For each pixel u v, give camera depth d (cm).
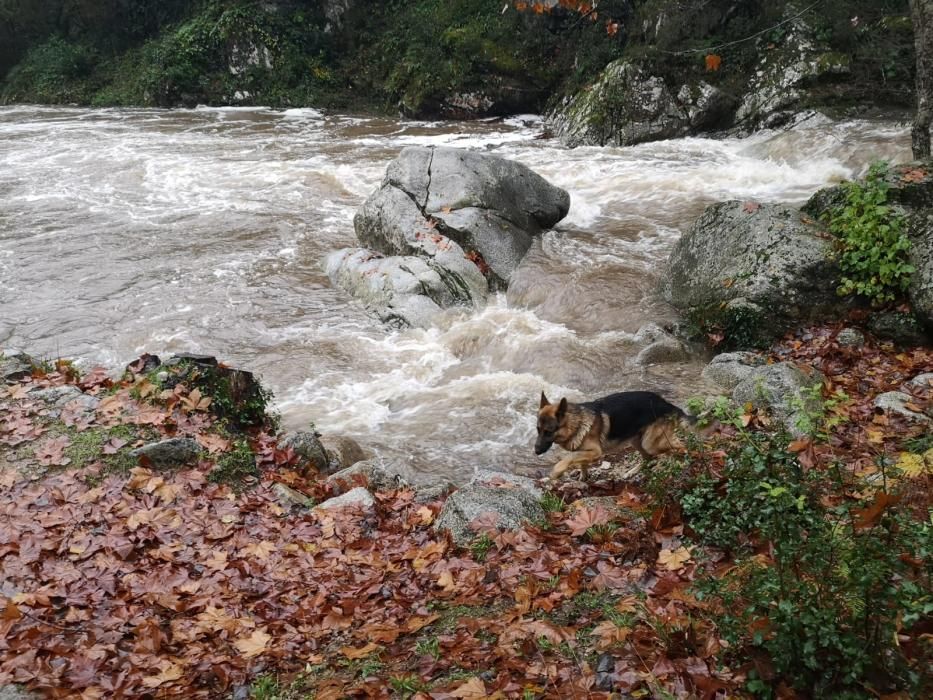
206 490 621
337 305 1130
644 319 995
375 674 397
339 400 891
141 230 1430
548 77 2425
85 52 3266
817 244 907
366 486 661
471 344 997
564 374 889
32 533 546
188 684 412
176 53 2881
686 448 538
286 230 1411
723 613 373
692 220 1327
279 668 425
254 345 1019
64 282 1212
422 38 2647
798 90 1856
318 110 2728
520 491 574
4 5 3334
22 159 1961
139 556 536
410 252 1171
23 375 778
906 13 1878
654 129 1966
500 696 354
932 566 324
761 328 895
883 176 912
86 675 413
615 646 375
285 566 523
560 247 1234
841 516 356
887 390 735
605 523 511
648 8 2142
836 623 318
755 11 2034
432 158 1266
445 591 473
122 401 714
